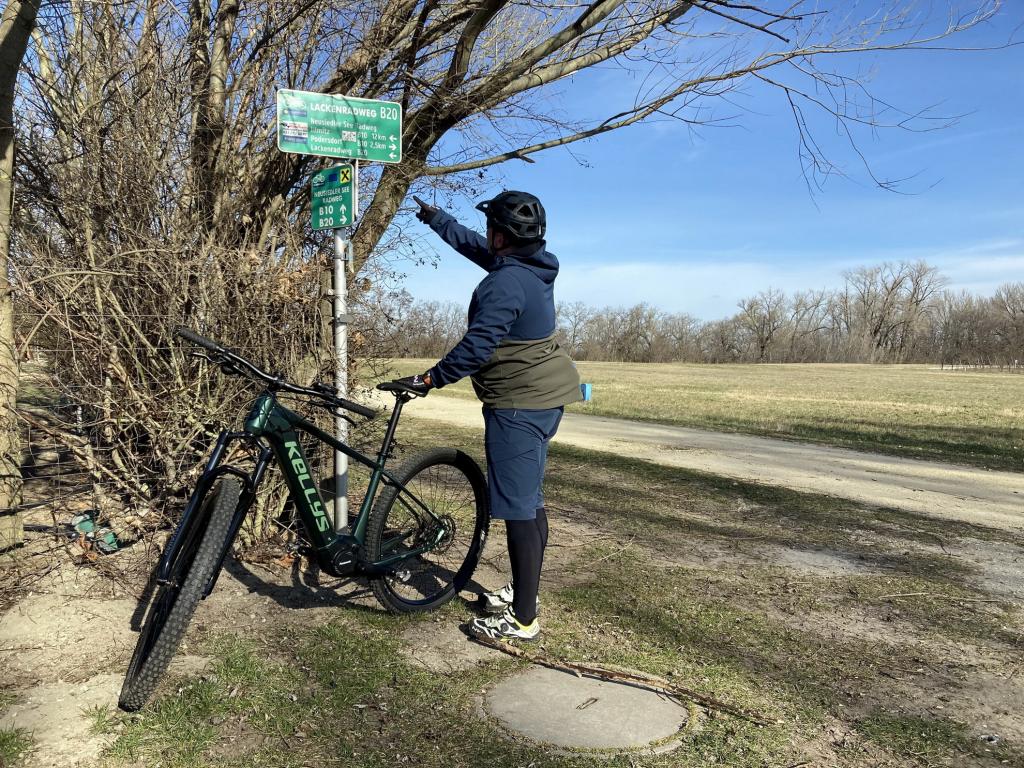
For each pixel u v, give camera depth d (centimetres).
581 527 525
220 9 407
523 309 290
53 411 366
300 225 439
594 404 1884
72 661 282
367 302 410
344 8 445
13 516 355
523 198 290
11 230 354
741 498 651
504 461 302
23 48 330
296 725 246
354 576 318
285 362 375
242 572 377
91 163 362
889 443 1223
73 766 219
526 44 550
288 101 332
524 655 302
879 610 381
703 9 453
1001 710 277
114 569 361
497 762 229
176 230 364
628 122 540
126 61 381
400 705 261
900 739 253
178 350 357
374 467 325
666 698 274
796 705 274
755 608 375
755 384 3622
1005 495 748
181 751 229
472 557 372
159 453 365
